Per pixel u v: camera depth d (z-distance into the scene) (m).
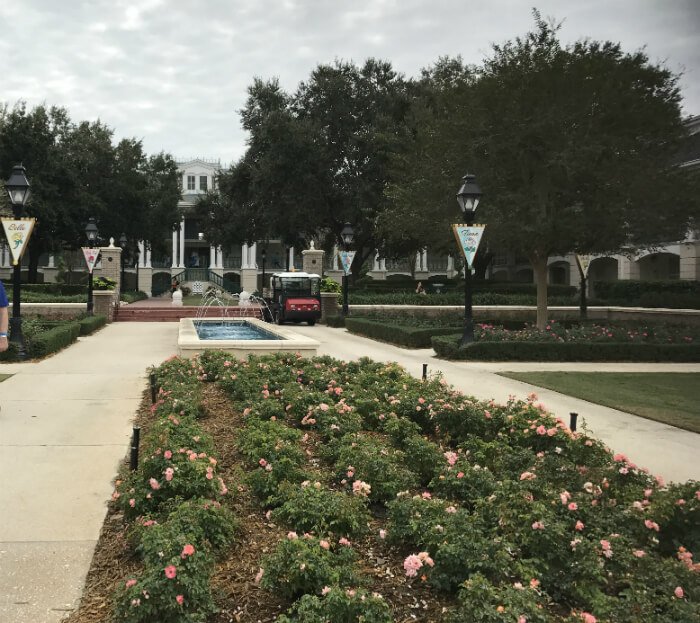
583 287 23.19
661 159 16.97
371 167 31.41
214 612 2.94
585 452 5.09
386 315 24.55
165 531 3.24
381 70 33.50
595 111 16.45
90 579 3.41
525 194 16.84
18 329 12.96
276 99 33.91
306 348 11.86
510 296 27.78
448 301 26.78
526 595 2.75
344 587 2.98
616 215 16.03
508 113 16.52
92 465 5.44
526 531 3.41
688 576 3.05
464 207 14.27
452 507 3.78
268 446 5.10
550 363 13.33
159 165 45.09
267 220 32.34
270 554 3.56
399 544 3.78
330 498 3.94
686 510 3.70
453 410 6.18
